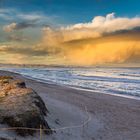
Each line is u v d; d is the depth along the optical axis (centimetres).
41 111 1625
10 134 1262
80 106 2548
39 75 9131
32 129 1354
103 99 3362
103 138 1730
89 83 6150
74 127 1736
